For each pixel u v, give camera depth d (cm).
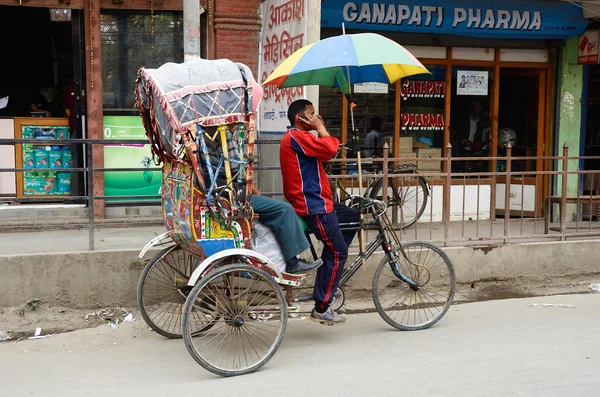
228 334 558
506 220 720
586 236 765
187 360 511
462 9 874
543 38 928
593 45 934
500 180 970
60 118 851
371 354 519
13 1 766
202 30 839
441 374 472
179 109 464
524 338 557
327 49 534
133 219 682
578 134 978
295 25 723
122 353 528
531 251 726
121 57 817
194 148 465
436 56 922
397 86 909
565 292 722
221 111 475
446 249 694
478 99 952
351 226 557
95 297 605
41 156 843
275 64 785
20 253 603
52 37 953
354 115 900
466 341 551
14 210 794
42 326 580
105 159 818
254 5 830
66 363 505
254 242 511
